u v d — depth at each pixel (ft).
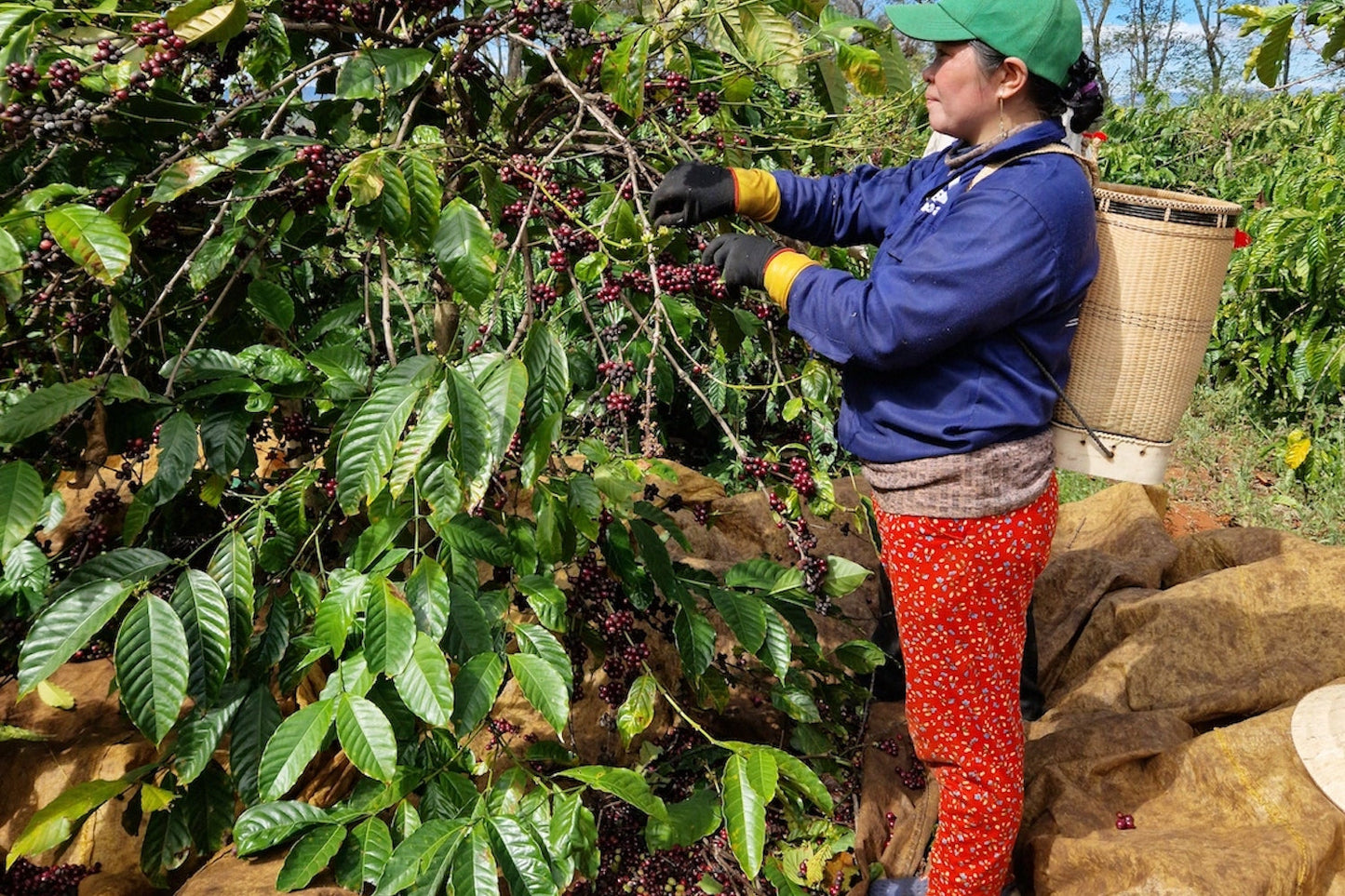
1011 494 5.48
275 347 6.63
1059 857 7.13
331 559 7.17
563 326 7.75
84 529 6.26
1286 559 9.49
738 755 5.86
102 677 7.63
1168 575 10.85
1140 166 26.55
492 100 7.16
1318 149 23.07
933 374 5.39
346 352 6.00
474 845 5.28
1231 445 17.03
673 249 6.45
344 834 5.65
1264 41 9.21
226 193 5.90
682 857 7.15
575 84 6.73
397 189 5.04
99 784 5.78
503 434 4.78
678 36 6.21
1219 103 31.48
